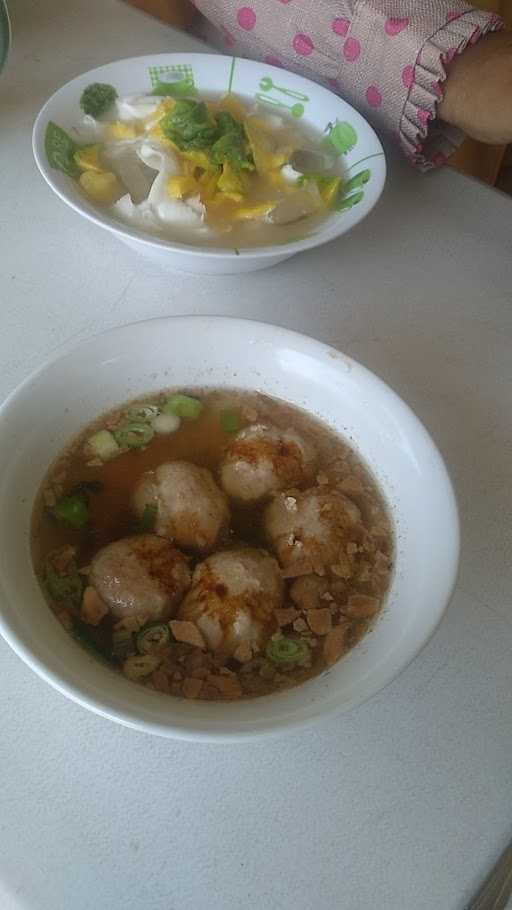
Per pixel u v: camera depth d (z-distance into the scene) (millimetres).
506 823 216
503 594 263
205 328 268
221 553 244
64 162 356
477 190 406
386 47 381
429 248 376
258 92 414
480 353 335
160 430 275
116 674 210
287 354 270
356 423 265
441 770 224
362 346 332
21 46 458
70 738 224
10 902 197
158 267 356
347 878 204
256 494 261
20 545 229
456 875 206
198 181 363
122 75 402
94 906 197
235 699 209
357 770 223
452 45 370
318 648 226
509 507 285
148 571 234
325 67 415
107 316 333
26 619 201
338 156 388
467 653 248
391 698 237
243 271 345
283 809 215
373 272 363
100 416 270
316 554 243
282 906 199
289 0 406
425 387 320
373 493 259
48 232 365
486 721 234
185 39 478
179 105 373
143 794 215
